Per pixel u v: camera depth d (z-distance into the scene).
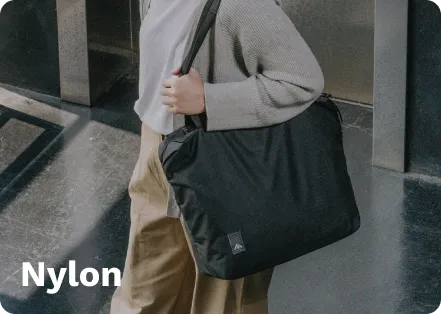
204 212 2.60
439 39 4.30
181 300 3.26
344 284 3.94
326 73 5.25
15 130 5.08
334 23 5.11
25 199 4.51
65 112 5.27
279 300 3.86
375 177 4.61
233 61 2.59
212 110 2.56
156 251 3.16
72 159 4.82
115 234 4.29
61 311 3.82
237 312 2.96
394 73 4.46
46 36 5.29
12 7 5.33
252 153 2.63
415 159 4.60
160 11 2.77
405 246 4.15
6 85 5.51
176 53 2.71
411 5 4.31
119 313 3.29
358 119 5.09
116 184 4.62
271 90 2.55
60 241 4.23
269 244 2.63
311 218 2.65
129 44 5.53
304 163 2.66
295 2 5.16
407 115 4.52
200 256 2.66
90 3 5.16
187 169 2.60
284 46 2.53
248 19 2.50
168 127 2.83
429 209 4.39
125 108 5.29
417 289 3.90
